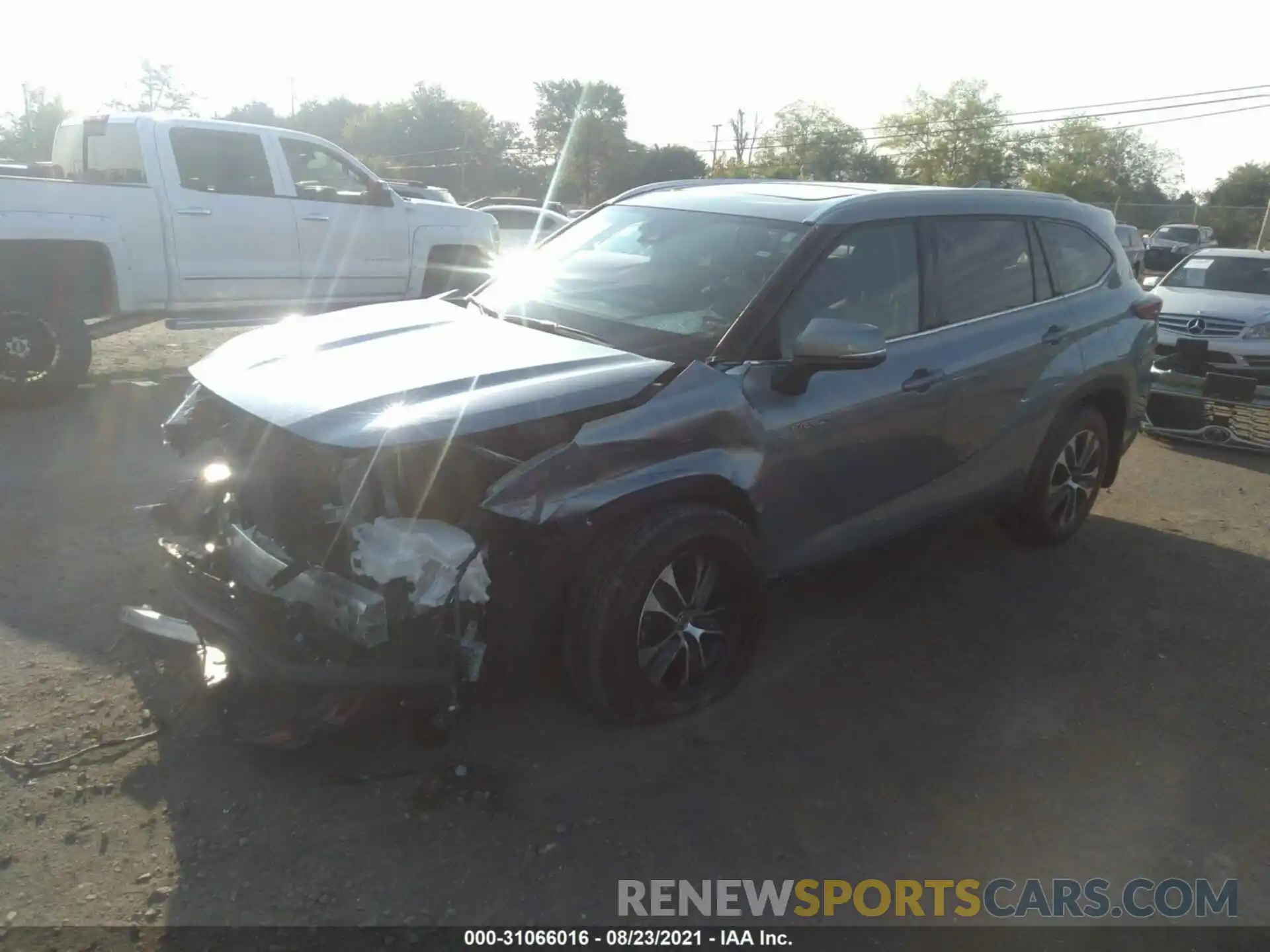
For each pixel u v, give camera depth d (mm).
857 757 3688
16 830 3061
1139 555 5785
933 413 4438
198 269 8797
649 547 3447
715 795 3426
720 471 3648
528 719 3756
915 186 4902
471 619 3281
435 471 3207
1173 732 3988
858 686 4172
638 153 63875
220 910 2822
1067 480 5559
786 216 4344
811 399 3945
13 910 2773
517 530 3225
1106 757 3797
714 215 4551
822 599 4957
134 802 3211
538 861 3078
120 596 4504
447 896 2930
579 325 4145
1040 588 5207
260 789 3303
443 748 3557
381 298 10469
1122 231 16406
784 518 3961
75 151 9234
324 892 2906
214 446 3879
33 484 5922
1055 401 5125
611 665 3475
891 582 5184
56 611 4344
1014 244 5047
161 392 8570
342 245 9891
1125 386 5605
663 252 4449
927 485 4570
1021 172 56469
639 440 3465
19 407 7793
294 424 3193
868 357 3703
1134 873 3213
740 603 3852
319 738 3342
